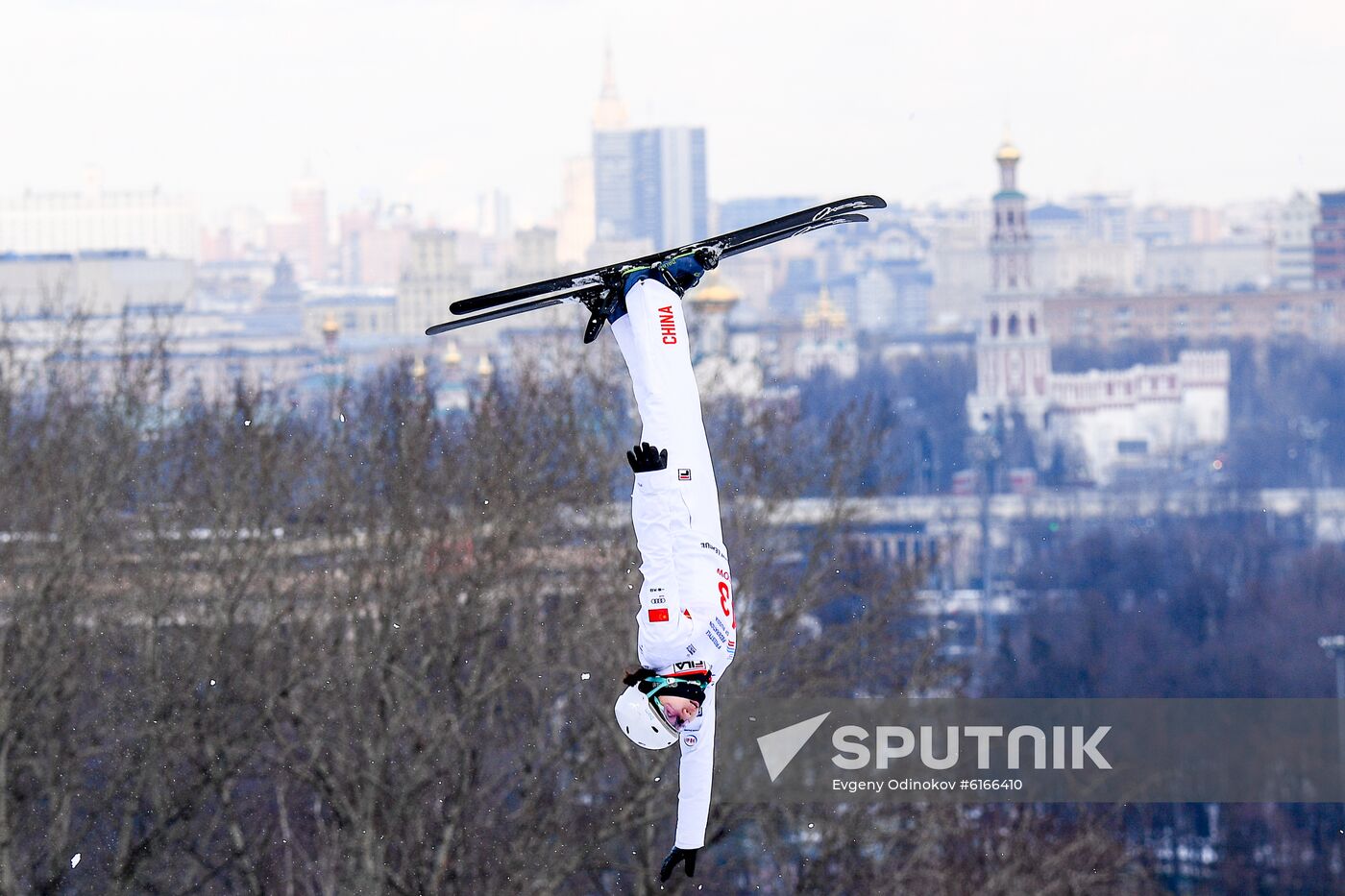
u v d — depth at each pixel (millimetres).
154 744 46781
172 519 56156
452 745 48688
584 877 52594
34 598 49156
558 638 51156
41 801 50188
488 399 62094
